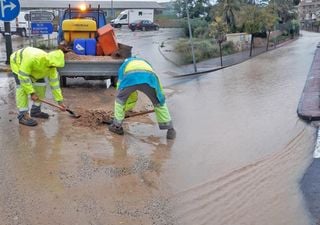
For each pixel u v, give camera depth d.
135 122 8.12
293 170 5.83
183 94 11.57
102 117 8.13
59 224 4.22
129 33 45.03
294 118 8.73
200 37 31.75
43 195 4.81
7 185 5.04
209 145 6.92
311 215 4.54
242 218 4.46
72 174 5.42
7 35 14.70
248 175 5.63
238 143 7.06
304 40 39.78
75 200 4.73
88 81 12.63
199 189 5.15
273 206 4.75
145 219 4.38
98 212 4.48
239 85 13.08
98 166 5.74
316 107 9.19
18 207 4.52
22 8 60.84
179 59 21.17
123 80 6.99
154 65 19.11
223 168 5.88
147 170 5.70
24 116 7.52
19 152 6.14
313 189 5.19
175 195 4.96
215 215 4.51
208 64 20.08
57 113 8.45
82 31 12.39
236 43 27.81
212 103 10.31
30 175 5.34
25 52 7.18
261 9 34.06
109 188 5.07
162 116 7.11
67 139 6.82
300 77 14.28
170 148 6.70
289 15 50.22
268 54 25.09
